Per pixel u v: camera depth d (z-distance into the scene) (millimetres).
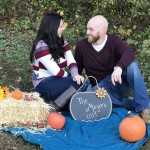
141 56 6477
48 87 4703
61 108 4695
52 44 4562
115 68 4426
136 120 4129
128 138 4094
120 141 4148
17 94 4512
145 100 4504
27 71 6195
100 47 4770
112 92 4859
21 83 5812
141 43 7156
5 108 4359
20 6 8602
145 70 6090
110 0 7551
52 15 4555
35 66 4730
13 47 7102
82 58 4941
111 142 4133
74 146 4074
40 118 4398
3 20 8445
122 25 7695
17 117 4371
